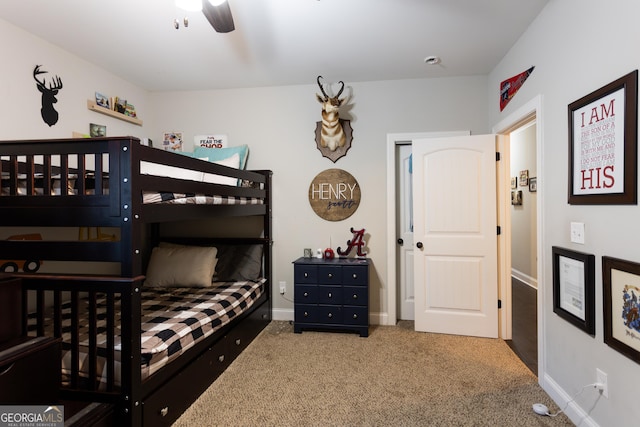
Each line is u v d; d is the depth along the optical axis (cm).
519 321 334
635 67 131
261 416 181
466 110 309
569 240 178
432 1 195
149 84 327
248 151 340
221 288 281
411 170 331
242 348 264
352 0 192
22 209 150
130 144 141
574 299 171
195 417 180
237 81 321
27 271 226
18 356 124
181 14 205
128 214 142
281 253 340
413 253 329
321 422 176
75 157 258
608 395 149
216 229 347
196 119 347
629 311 134
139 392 149
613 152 142
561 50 183
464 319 296
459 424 173
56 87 246
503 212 291
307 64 281
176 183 173
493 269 289
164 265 285
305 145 333
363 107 323
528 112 225
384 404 191
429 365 239
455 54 264
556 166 190
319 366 238
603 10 149
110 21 213
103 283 146
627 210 136
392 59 272
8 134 214
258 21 214
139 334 150
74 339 152
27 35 225
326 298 298
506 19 214
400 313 338
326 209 331
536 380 217
